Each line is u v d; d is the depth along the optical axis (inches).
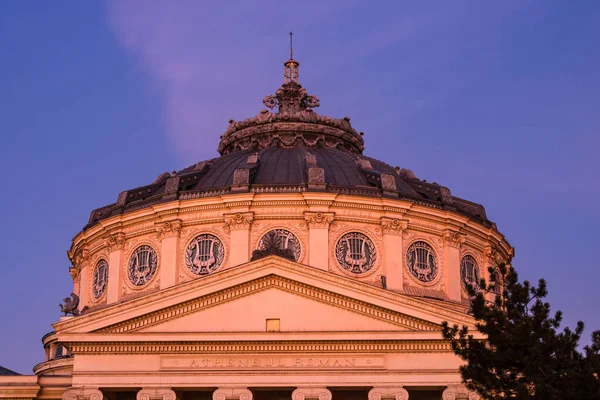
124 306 2118.6
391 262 2513.5
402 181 2773.1
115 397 2194.9
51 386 2265.0
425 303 2114.9
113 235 2642.7
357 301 2121.1
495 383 1722.4
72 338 2102.6
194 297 2119.8
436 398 2201.0
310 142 2883.9
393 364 2101.4
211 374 2096.5
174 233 2559.1
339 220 2527.1
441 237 2618.1
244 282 2124.8
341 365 2103.8
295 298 2134.6
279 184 2568.9
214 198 2541.8
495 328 1753.2
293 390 2116.1
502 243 2807.6
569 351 1710.1
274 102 3014.3
